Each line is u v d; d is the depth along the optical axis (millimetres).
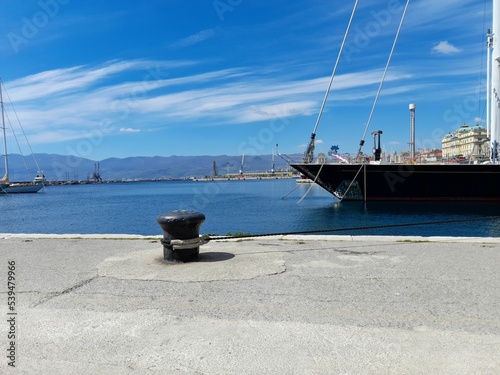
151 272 6117
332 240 8688
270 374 3062
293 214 41969
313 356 3324
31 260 7156
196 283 5488
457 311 4293
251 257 7020
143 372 3129
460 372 3025
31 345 3621
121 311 4449
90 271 6281
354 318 4133
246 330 3865
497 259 6738
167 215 6723
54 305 4684
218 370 3133
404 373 3033
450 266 6273
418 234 26344
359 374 3031
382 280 5527
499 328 3834
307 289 5141
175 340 3672
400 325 3938
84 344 3623
